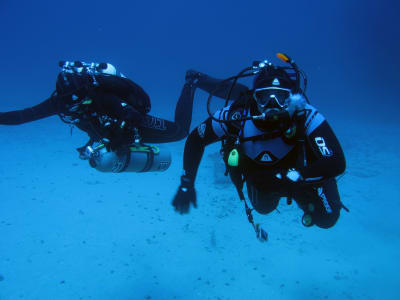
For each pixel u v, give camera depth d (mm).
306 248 4840
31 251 4590
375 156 10531
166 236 5094
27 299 3725
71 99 2736
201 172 8195
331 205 2613
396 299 3768
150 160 3113
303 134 2053
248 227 5434
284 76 2158
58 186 6871
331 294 3877
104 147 2863
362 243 5016
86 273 4199
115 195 6559
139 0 113688
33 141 10781
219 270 4305
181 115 3984
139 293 3881
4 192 6418
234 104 2357
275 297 3826
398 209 6289
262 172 2275
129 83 3010
